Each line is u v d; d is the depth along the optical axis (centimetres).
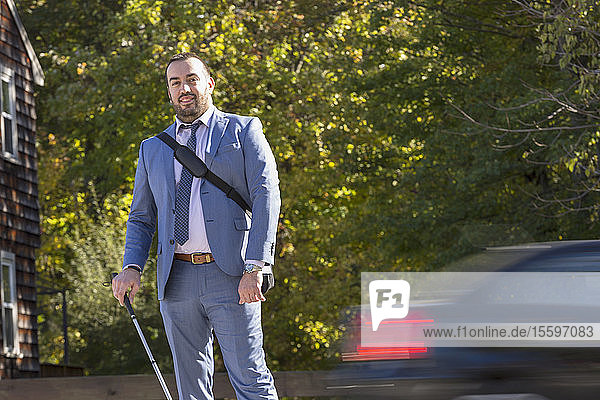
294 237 4078
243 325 686
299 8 4112
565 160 1970
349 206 4138
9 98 2703
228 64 3891
